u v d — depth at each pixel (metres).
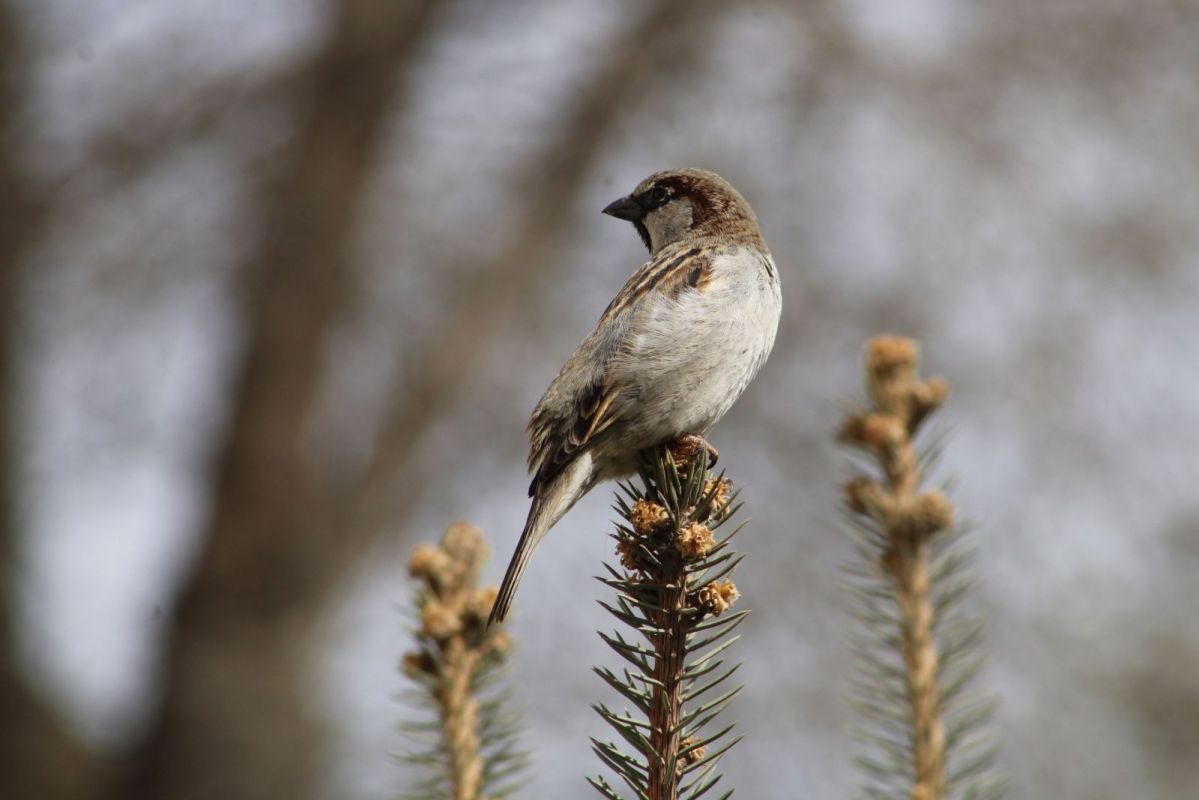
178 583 18.11
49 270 17.20
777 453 15.57
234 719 17.05
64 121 17.36
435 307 18.25
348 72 18.23
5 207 16.97
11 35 17.03
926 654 3.64
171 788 16.88
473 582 4.05
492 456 18.22
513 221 18.28
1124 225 15.90
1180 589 13.31
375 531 18.20
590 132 18.23
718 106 17.19
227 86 17.50
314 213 18.02
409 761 3.94
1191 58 16.72
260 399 18.16
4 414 16.97
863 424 3.73
